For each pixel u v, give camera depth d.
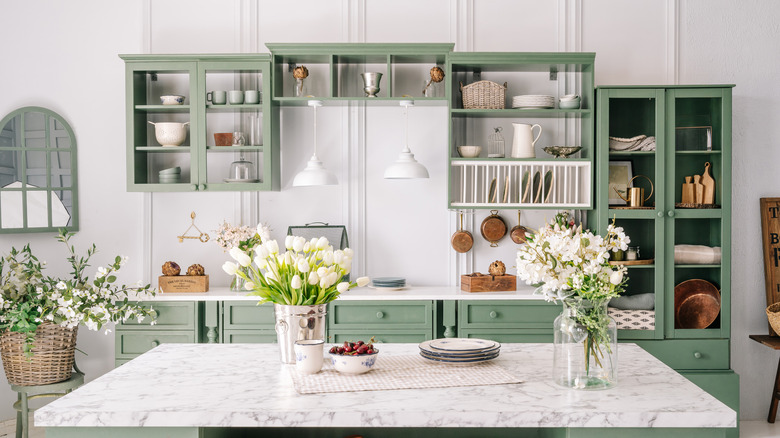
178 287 4.21
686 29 4.51
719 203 4.13
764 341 4.20
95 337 4.60
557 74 4.52
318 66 4.57
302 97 4.19
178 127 4.29
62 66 4.55
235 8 4.56
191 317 4.08
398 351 2.54
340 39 4.55
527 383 2.04
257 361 2.37
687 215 4.10
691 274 4.25
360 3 4.54
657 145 4.09
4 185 4.35
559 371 2.00
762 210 4.44
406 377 2.10
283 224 4.59
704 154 4.18
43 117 4.48
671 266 4.10
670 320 4.10
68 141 4.54
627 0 4.53
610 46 4.53
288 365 2.29
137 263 4.59
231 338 4.09
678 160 4.21
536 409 1.76
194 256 4.58
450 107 4.20
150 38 4.55
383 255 4.59
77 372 3.99
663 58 4.52
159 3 4.57
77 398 1.88
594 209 4.23
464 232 4.48
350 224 4.57
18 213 4.38
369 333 4.06
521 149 4.28
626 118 4.18
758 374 4.51
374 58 4.33
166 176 4.33
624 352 2.53
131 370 2.23
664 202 4.10
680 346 4.09
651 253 4.18
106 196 4.58
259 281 2.32
